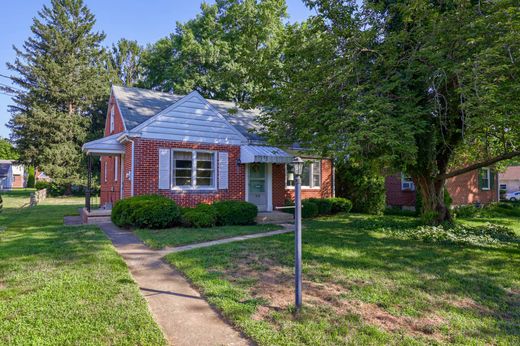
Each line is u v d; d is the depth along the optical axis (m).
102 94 35.97
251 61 11.38
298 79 10.23
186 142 13.25
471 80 7.55
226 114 16.39
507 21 7.36
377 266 6.53
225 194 14.09
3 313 3.98
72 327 3.69
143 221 10.34
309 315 4.16
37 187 38.25
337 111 8.81
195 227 11.07
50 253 7.02
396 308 4.52
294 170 4.56
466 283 5.66
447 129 9.78
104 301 4.42
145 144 12.38
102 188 20.00
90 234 9.46
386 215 17.16
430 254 7.73
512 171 42.25
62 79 33.31
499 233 10.45
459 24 8.24
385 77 9.40
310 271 6.05
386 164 10.54
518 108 7.11
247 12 24.02
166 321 4.08
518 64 7.20
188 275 5.80
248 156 13.97
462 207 18.14
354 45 9.44
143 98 15.41
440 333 3.85
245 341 3.59
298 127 10.48
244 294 4.86
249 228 11.06
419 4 8.38
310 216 14.92
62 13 35.53
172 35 31.50
